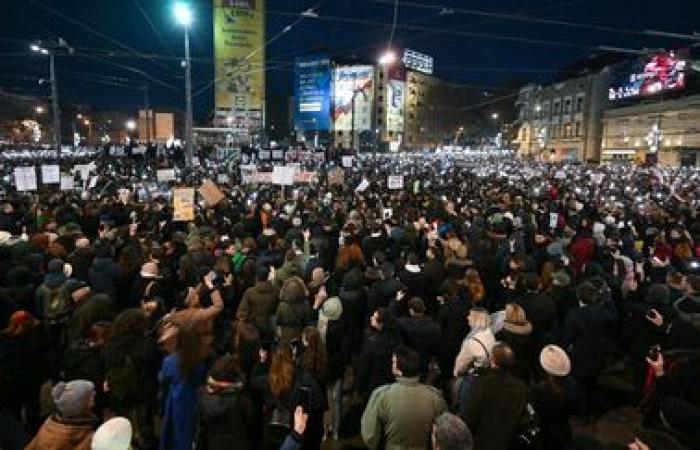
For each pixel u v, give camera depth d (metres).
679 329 5.34
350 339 6.38
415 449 3.78
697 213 14.66
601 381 7.33
